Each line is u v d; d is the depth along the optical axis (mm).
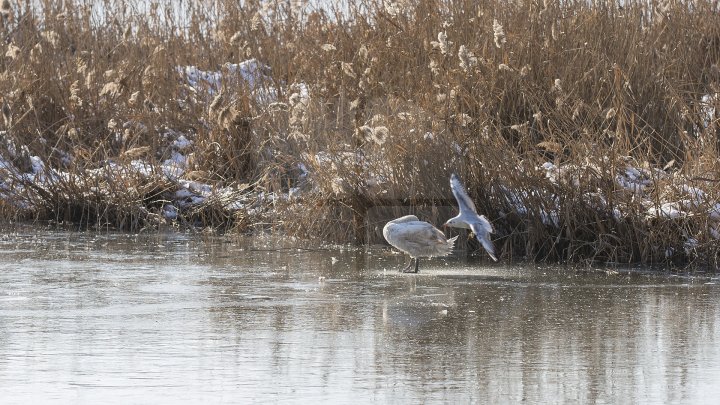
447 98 15641
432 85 16328
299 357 8633
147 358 8562
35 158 19859
